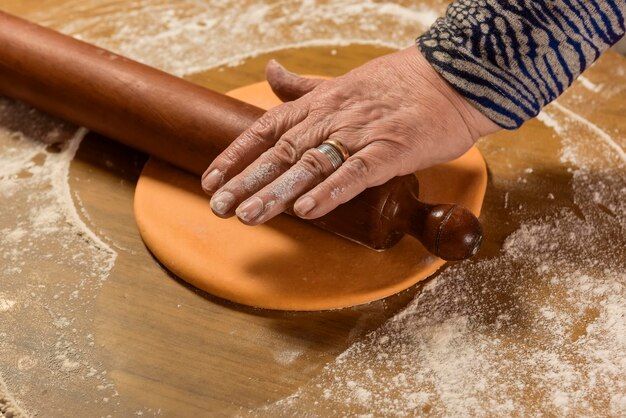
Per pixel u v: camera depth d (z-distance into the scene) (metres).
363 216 0.76
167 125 0.83
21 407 0.73
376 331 0.77
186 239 0.81
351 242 0.81
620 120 0.92
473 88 0.76
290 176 0.74
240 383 0.74
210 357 0.75
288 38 1.03
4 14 0.92
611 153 0.89
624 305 0.77
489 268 0.80
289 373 0.74
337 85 0.78
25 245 0.83
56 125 0.93
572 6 0.74
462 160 0.87
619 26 0.75
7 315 0.78
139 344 0.76
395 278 0.79
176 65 1.00
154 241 0.81
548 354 0.75
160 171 0.87
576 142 0.91
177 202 0.84
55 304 0.78
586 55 0.76
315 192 0.73
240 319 0.78
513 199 0.86
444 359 0.75
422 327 0.77
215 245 0.81
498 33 0.75
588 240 0.82
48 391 0.73
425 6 1.07
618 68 0.97
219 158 0.77
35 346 0.76
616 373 0.73
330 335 0.76
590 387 0.73
